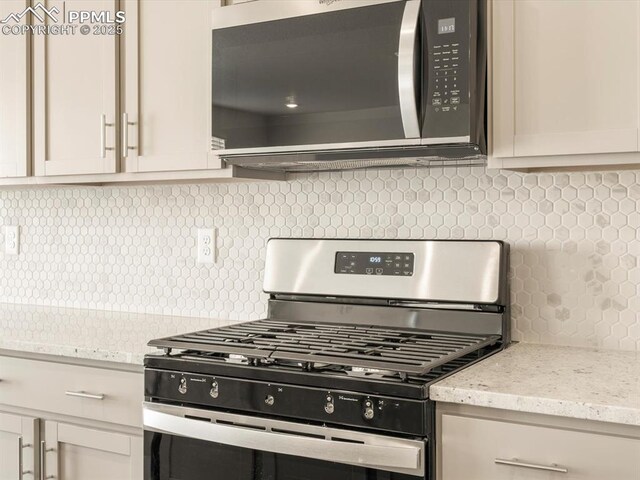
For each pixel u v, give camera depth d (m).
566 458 1.39
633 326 1.92
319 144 1.90
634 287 1.92
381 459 1.48
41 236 2.91
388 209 2.23
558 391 1.45
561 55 1.68
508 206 2.06
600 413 1.34
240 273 2.48
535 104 1.71
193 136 2.18
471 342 1.86
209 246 2.53
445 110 1.74
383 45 1.79
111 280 2.75
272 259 2.29
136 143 2.28
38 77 2.46
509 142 1.74
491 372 1.63
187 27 2.18
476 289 1.98
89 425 2.01
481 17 1.75
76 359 2.02
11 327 2.33
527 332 2.04
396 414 1.49
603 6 1.63
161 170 2.23
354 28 1.83
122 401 1.94
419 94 1.76
